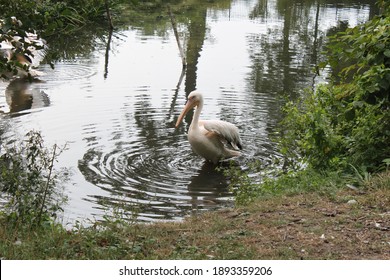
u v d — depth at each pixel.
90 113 14.32
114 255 6.31
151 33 24.72
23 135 12.52
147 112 14.58
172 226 7.44
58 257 6.32
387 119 9.14
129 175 10.77
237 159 11.60
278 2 33.72
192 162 11.54
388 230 6.83
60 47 21.66
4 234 6.96
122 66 19.30
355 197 7.91
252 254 6.24
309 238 6.69
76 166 11.01
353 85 9.63
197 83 17.31
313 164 9.56
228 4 32.84
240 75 18.19
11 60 8.39
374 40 9.06
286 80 17.58
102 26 25.47
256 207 7.91
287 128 12.73
